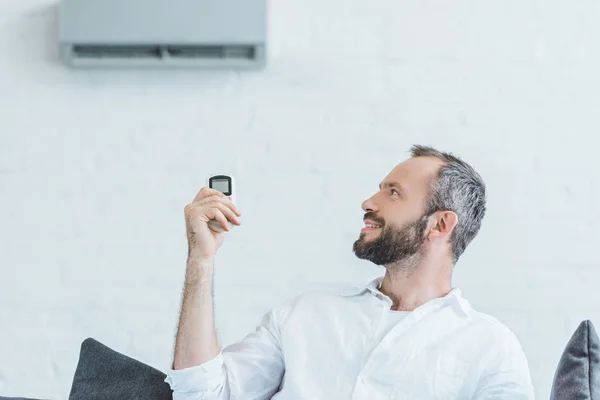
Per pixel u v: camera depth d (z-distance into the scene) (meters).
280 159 3.20
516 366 2.25
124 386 2.28
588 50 3.23
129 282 3.19
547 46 3.23
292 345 2.36
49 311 3.18
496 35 3.23
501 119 3.21
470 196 2.43
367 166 3.20
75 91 3.21
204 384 2.27
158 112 3.21
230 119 3.21
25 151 3.20
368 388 2.25
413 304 2.39
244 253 3.18
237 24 3.08
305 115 3.21
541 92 3.22
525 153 3.20
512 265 3.18
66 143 3.21
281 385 2.43
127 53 3.16
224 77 3.22
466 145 3.20
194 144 3.21
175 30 3.07
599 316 3.18
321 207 3.20
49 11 3.21
